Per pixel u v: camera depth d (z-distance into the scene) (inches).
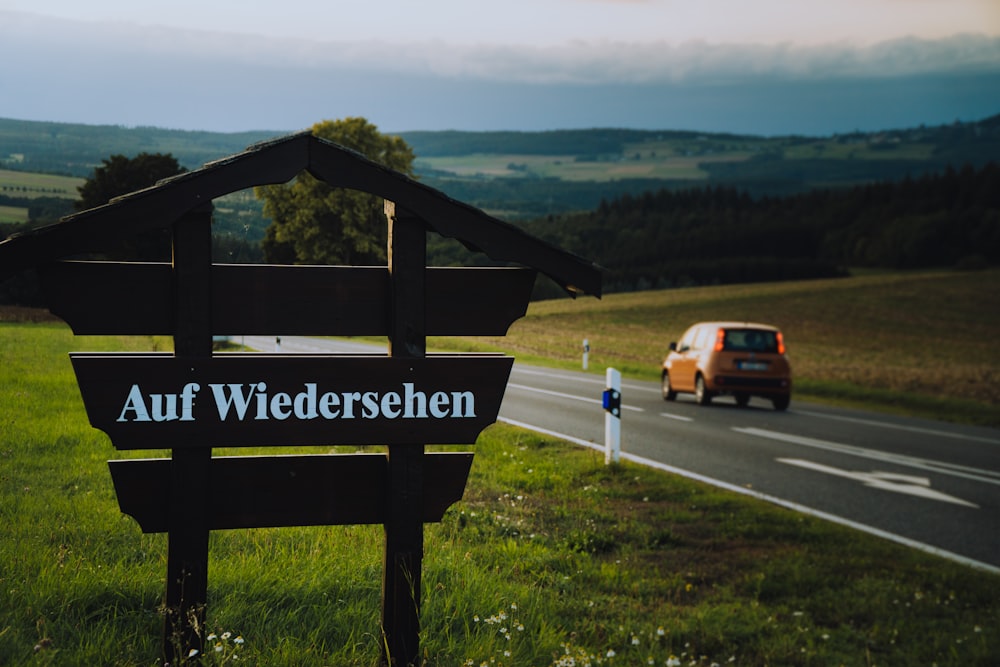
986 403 1039.6
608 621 222.1
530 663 175.5
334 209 1699.1
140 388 146.6
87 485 293.4
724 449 513.3
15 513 247.6
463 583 216.8
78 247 140.3
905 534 334.3
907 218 5556.1
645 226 6860.2
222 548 227.5
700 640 218.7
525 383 900.6
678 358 844.6
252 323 151.9
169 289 148.6
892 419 768.3
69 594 179.6
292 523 154.9
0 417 406.3
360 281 156.3
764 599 258.5
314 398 153.8
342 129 2235.5
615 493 370.9
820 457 504.4
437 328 160.4
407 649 158.6
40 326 1075.9
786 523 335.3
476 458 418.9
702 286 5000.0
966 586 273.0
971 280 4087.1
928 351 2210.9
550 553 269.7
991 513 376.2
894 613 247.8
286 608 187.8
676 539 308.8
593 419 615.8
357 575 208.5
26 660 144.4
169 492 149.9
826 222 6151.6
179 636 147.5
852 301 3476.9
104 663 150.9
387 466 158.1
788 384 791.1
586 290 160.6
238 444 150.7
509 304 162.2
